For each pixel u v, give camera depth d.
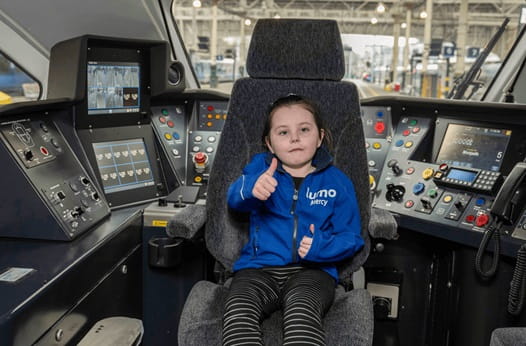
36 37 2.59
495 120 2.18
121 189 2.24
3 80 2.62
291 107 1.64
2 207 1.74
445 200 2.09
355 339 1.38
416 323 2.52
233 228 1.77
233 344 1.29
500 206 1.82
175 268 2.16
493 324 2.00
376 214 1.78
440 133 2.36
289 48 1.75
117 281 1.89
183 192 2.31
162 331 2.21
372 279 2.48
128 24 2.83
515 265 1.91
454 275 2.21
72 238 1.73
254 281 1.51
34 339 1.31
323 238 1.53
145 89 2.41
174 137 2.60
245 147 1.79
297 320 1.33
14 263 1.52
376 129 2.51
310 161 1.71
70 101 2.07
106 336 1.61
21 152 1.76
